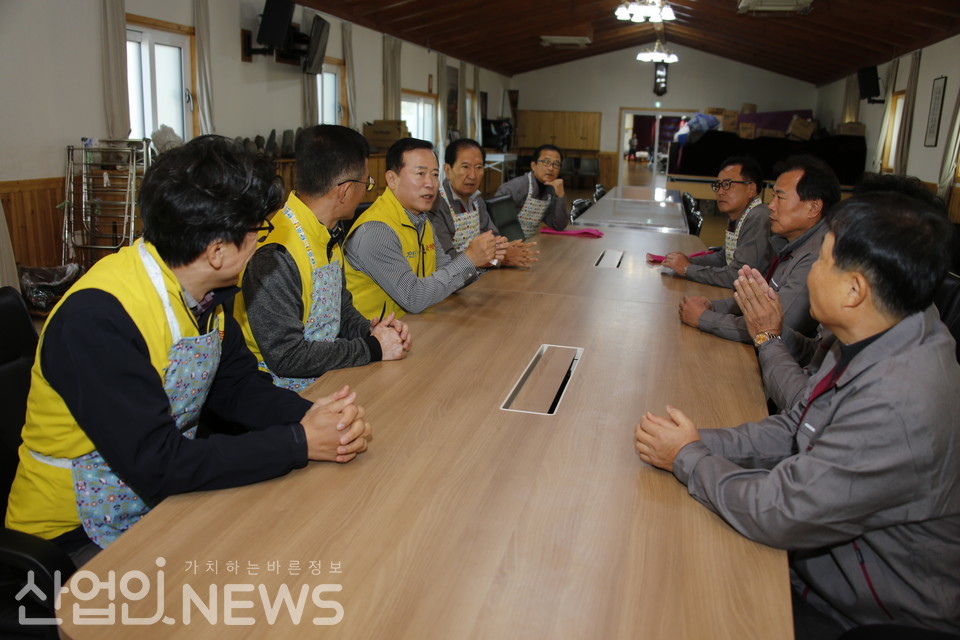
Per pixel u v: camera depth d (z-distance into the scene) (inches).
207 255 47.7
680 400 66.4
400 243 94.2
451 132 554.3
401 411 62.0
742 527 44.3
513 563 41.0
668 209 238.8
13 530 46.8
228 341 60.7
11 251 178.4
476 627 35.9
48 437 49.8
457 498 47.9
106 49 220.1
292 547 42.0
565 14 484.1
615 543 43.3
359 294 98.0
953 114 332.5
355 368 73.2
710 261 141.8
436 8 419.8
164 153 47.8
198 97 271.6
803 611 53.9
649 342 84.8
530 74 703.1
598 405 64.6
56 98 205.9
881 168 457.7
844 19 418.0
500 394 66.6
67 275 192.5
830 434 43.6
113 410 45.1
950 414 42.0
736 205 134.5
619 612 37.2
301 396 64.4
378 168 388.8
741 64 659.4
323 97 380.8
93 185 213.8
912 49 402.3
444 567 40.5
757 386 70.8
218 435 49.6
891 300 44.5
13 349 59.1
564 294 109.3
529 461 53.4
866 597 47.9
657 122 697.0
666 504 48.0
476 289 111.6
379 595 38.0
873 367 44.6
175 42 263.7
